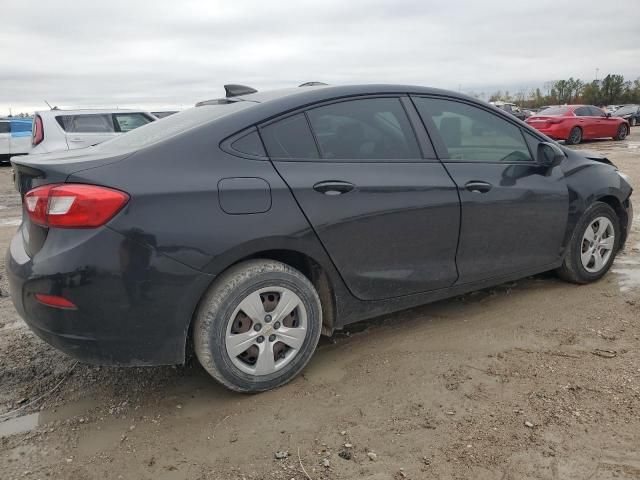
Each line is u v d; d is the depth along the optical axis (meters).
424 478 2.16
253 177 2.65
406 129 3.25
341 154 2.97
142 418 2.66
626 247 5.31
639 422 2.45
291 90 3.13
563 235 3.94
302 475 2.21
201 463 2.31
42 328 2.46
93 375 3.10
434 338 3.38
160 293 2.45
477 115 3.59
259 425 2.55
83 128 10.70
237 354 2.69
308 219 2.75
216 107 3.05
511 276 3.74
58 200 2.36
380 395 2.76
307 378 2.96
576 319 3.59
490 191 3.42
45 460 2.36
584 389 2.73
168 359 2.57
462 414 2.57
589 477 2.13
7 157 17.70
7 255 2.75
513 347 3.22
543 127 19.38
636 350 3.13
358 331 3.54
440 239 3.25
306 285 2.84
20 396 2.89
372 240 2.98
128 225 2.37
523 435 2.39
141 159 2.51
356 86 3.18
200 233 2.48
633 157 13.60
